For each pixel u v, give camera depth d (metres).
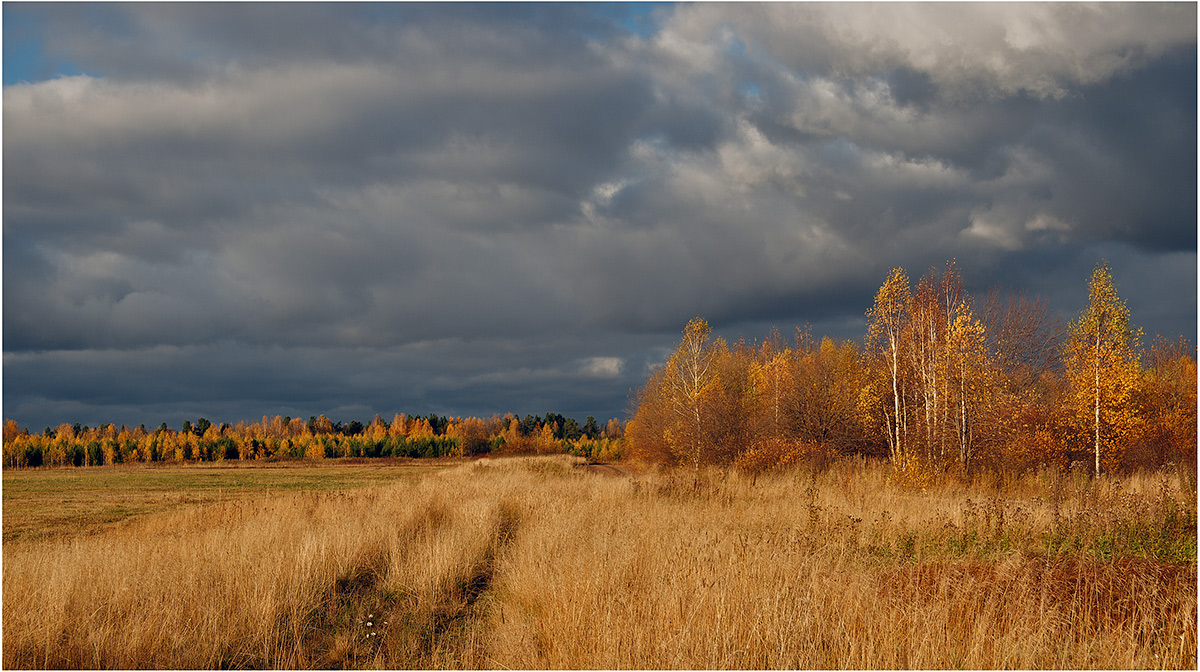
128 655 7.05
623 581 8.37
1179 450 26.78
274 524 13.23
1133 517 10.81
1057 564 9.12
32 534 21.61
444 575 10.52
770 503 16.80
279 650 7.55
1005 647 5.90
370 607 9.38
